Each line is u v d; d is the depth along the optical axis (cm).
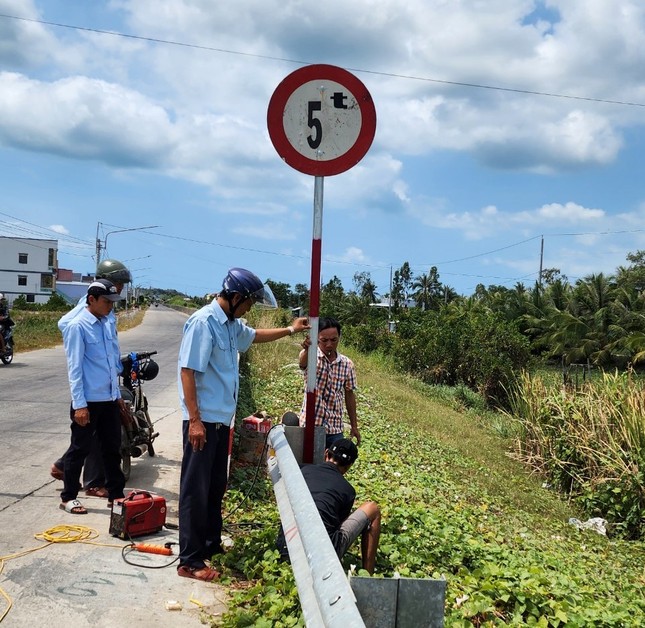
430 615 263
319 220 484
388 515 641
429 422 1603
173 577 464
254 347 1842
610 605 544
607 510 1114
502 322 2694
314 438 504
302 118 478
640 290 5303
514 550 695
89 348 598
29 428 978
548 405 1423
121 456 672
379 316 4972
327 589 250
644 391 1271
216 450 489
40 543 517
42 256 8712
